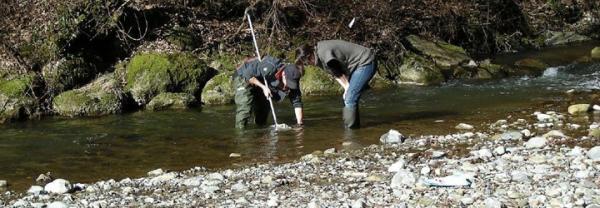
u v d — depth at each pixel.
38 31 14.02
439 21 17.81
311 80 13.52
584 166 6.95
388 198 6.19
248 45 15.59
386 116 11.04
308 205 6.04
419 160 7.83
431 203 5.91
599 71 15.10
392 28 16.33
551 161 7.27
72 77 13.28
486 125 9.98
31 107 12.25
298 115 10.40
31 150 9.65
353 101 9.98
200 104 12.95
